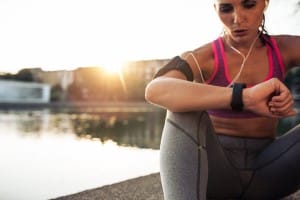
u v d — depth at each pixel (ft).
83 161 18.08
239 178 4.91
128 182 9.66
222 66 4.73
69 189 12.05
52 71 175.01
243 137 4.89
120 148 23.85
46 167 16.87
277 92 3.95
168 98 4.05
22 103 147.33
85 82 178.09
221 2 4.44
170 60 4.63
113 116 87.81
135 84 179.22
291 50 4.80
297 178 4.87
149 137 35.17
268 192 5.05
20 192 11.78
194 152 4.08
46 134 38.32
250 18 4.39
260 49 4.76
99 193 8.57
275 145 4.88
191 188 4.08
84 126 52.65
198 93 3.99
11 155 21.63
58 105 152.87
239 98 3.93
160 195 8.31
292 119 40.42
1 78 169.68
